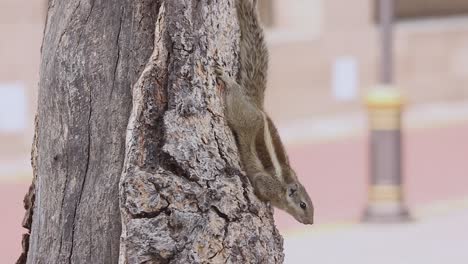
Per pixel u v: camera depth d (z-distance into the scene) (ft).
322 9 142.10
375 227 80.84
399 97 82.89
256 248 29.84
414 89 156.97
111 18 29.17
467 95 164.35
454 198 94.43
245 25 32.45
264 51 33.24
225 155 29.94
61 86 29.37
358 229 80.07
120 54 29.09
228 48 30.91
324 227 81.00
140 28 29.07
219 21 30.32
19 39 112.27
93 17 29.27
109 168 29.04
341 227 80.94
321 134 132.57
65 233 29.32
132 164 28.30
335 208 88.84
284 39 138.31
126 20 29.07
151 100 28.48
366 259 70.08
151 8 29.09
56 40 29.63
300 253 71.56
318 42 142.00
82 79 29.19
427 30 157.99
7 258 71.31
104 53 29.14
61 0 29.89
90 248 29.09
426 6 169.58
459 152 121.29
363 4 147.02
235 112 31.09
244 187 29.94
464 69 163.53
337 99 144.77
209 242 28.60
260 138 33.58
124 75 29.07
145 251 27.96
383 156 83.15
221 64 30.50
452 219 84.17
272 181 35.58
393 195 83.05
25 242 32.78
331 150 120.88
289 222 82.79
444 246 74.13
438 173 107.55
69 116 29.30
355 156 117.08
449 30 161.38
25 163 109.50
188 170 28.76
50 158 29.66
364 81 147.64
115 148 29.04
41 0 113.39
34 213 30.81
